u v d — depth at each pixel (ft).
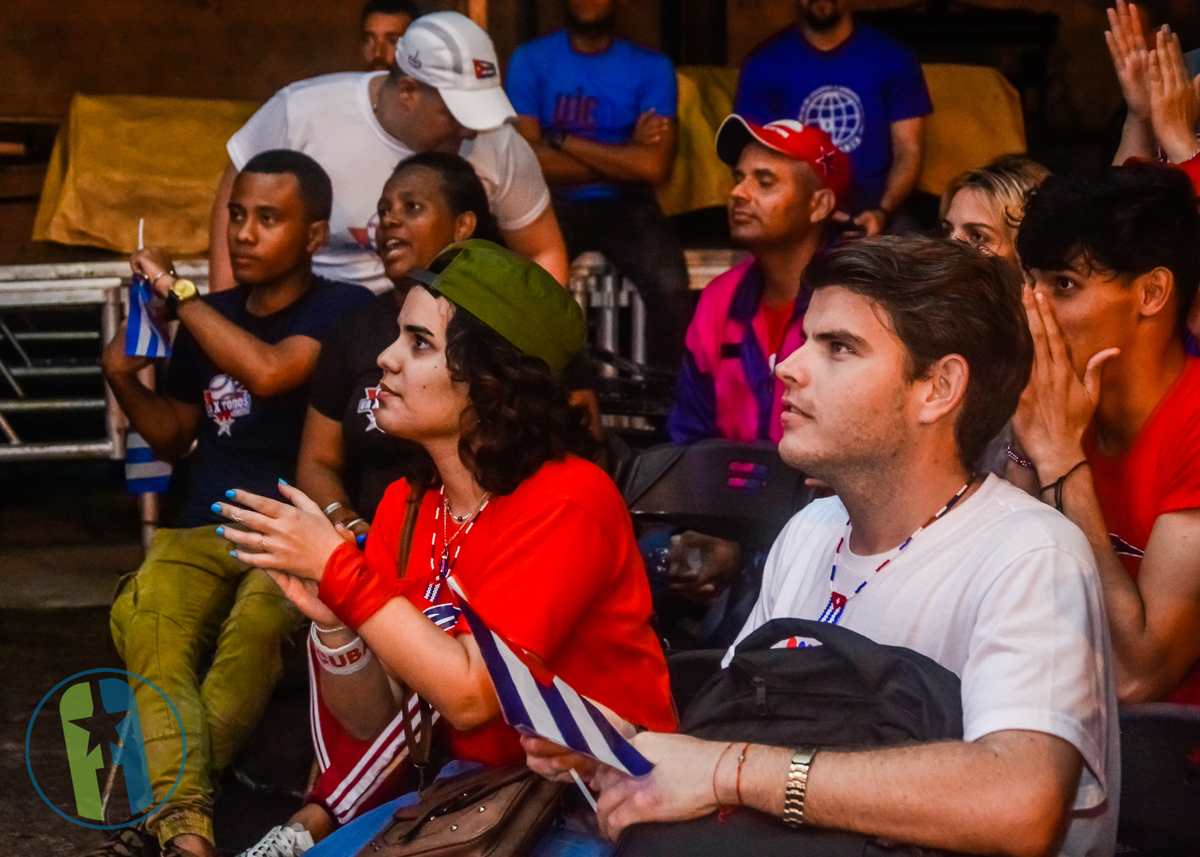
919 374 5.96
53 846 10.50
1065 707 5.37
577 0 18.97
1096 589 5.75
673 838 5.53
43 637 15.61
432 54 14.82
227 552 11.37
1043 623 5.55
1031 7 30.55
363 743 7.87
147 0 28.27
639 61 19.27
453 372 7.08
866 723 5.69
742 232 12.88
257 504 6.56
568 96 19.24
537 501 7.00
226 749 10.61
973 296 5.91
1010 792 5.16
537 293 7.22
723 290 13.30
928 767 5.25
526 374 7.08
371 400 11.56
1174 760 6.45
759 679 5.87
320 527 6.63
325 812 9.00
